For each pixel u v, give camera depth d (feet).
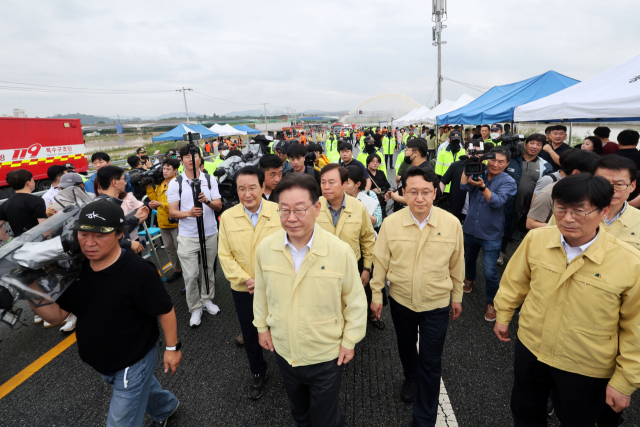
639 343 4.84
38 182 36.73
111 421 6.13
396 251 7.48
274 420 8.12
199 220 11.50
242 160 13.96
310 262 5.59
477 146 11.85
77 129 41.42
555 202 5.09
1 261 4.83
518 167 14.65
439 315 7.24
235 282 8.21
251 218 8.60
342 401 8.60
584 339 5.27
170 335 6.60
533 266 5.83
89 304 5.77
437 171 22.50
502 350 10.36
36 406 8.79
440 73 72.43
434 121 53.62
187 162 12.05
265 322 6.48
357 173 10.64
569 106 18.67
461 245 7.34
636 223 7.24
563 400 5.66
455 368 9.64
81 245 5.28
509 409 8.13
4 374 10.05
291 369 6.02
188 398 8.86
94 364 6.02
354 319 5.97
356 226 9.17
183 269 11.84
